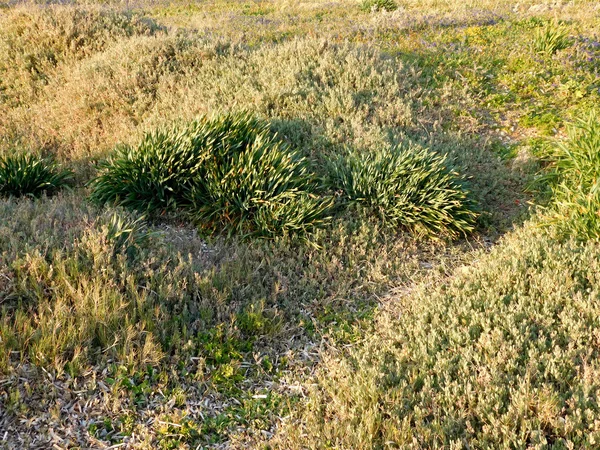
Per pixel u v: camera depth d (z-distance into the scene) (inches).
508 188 306.0
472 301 200.2
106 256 198.5
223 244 251.3
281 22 689.0
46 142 368.5
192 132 282.2
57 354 160.4
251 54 436.8
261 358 185.0
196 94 374.9
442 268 243.6
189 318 189.8
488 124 360.5
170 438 149.5
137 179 268.7
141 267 201.9
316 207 265.0
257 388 173.0
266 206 257.8
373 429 147.6
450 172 277.0
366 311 213.9
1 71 474.6
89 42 499.2
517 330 173.9
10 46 491.8
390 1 743.1
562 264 209.5
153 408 157.9
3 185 287.6
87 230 209.6
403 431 143.3
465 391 152.6
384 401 154.9
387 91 373.1
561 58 427.2
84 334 166.7
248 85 374.0
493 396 149.0
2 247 193.6
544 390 146.6
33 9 533.3
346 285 225.5
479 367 161.8
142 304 183.6
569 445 129.7
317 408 160.6
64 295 178.9
